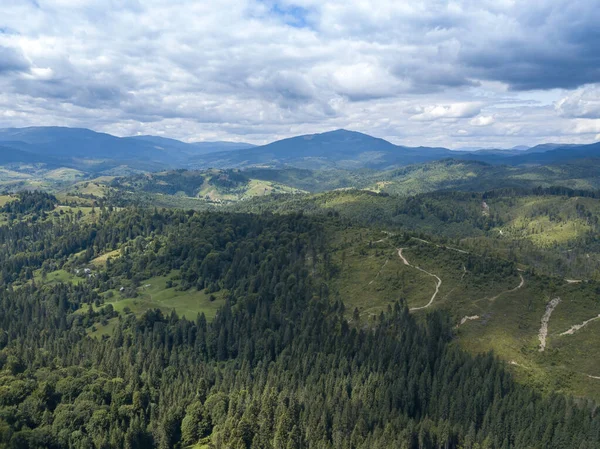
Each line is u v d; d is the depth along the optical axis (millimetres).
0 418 163250
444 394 177375
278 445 159875
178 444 179125
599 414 159750
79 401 179875
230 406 178875
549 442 153250
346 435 163125
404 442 152375
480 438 158750
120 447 166375
